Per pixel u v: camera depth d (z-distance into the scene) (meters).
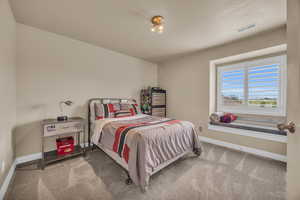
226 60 3.12
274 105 2.62
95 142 2.36
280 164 2.17
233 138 2.85
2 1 1.47
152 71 4.39
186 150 2.26
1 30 1.46
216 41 2.72
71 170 1.98
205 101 3.30
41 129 2.19
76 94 2.79
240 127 2.73
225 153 2.60
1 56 1.46
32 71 2.27
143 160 1.57
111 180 1.75
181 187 1.62
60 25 2.20
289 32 0.74
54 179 1.75
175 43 2.85
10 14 1.77
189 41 2.74
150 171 1.62
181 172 1.94
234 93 3.16
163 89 4.33
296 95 0.69
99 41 2.81
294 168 0.71
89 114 2.91
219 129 3.05
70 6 1.72
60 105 2.58
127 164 1.69
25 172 1.90
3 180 1.50
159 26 1.96
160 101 4.08
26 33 2.20
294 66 0.70
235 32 2.35
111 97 3.36
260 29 2.25
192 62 3.55
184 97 3.76
